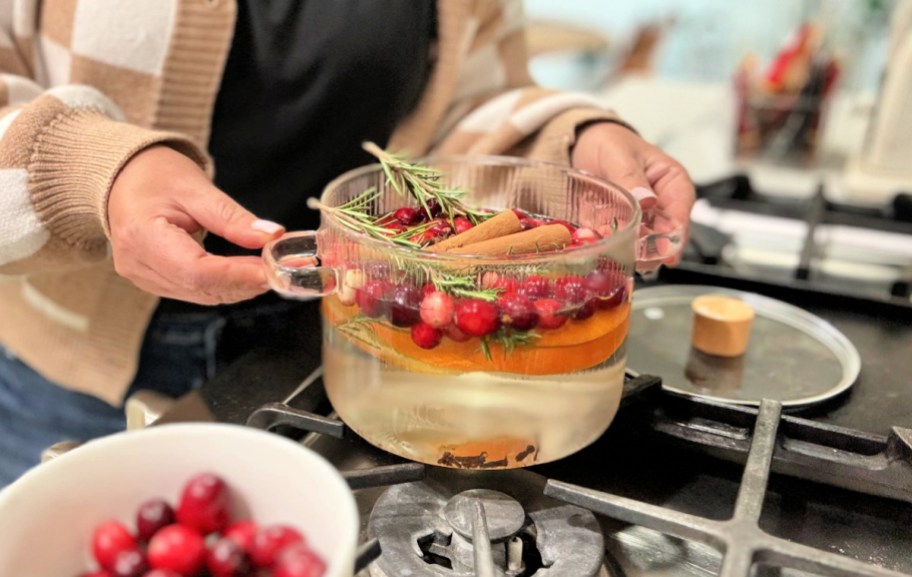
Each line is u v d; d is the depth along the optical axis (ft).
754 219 2.82
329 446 1.53
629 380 1.63
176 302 2.29
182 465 1.08
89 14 1.90
